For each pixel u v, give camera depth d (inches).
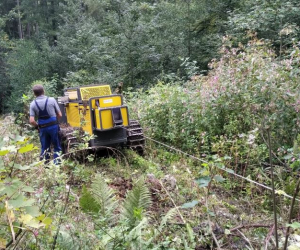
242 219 132.7
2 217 72.7
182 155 263.1
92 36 824.9
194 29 716.7
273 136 219.9
